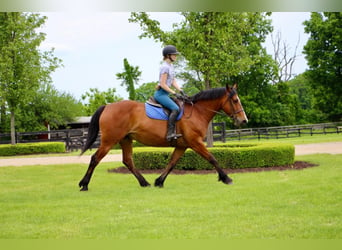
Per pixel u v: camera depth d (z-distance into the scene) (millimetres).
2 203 7539
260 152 11523
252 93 41844
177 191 8367
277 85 45031
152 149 12641
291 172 10359
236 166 11477
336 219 5730
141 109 8742
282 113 43406
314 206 6555
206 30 12812
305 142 23000
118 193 8359
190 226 5598
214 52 12758
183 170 11695
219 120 42781
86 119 46156
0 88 22562
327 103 41844
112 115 8727
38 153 24469
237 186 8609
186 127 8672
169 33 13148
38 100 40500
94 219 6141
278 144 12586
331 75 39719
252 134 32969
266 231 5246
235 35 13992
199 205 6898
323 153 14938
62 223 5969
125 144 9188
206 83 13766
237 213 6223
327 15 39344
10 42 22047
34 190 9125
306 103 62438
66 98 43250
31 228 5707
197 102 8922
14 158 20797
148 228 5562
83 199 7797
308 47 41000
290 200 7059
